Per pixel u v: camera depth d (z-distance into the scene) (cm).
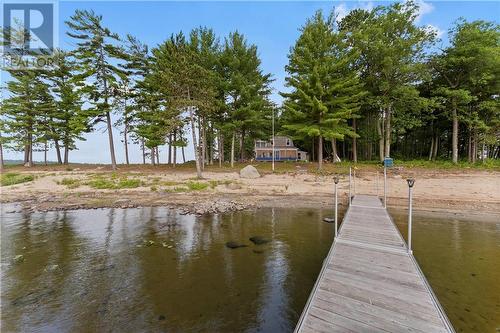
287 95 2534
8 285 604
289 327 450
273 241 909
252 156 5634
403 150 3875
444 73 2612
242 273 663
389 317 362
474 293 539
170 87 2256
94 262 738
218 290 579
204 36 2869
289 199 1648
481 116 2683
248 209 1407
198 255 787
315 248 840
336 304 395
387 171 2288
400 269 516
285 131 2711
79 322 468
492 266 672
